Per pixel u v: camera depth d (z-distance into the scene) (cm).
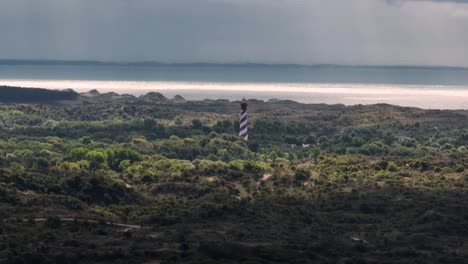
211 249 18912
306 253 19525
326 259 19325
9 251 18175
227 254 18875
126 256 18412
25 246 18688
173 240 19975
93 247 19075
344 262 19188
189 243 19512
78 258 18188
